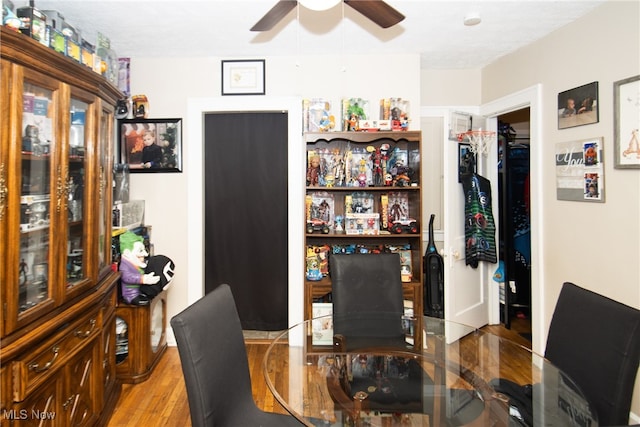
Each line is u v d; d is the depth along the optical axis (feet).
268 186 10.43
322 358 6.15
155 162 9.93
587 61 7.39
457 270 10.20
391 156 9.75
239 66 9.82
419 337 6.91
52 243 5.04
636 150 6.40
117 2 6.92
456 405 4.80
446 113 9.82
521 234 11.85
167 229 10.04
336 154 9.73
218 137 10.42
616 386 4.13
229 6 7.10
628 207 6.59
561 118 8.08
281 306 10.62
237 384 4.81
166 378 8.42
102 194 6.76
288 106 9.84
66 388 5.36
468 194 10.36
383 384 5.33
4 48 4.09
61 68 5.07
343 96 9.80
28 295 4.83
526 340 10.50
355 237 9.63
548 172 8.55
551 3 7.00
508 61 9.81
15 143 4.30
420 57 9.93
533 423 4.26
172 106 9.90
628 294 6.64
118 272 7.54
